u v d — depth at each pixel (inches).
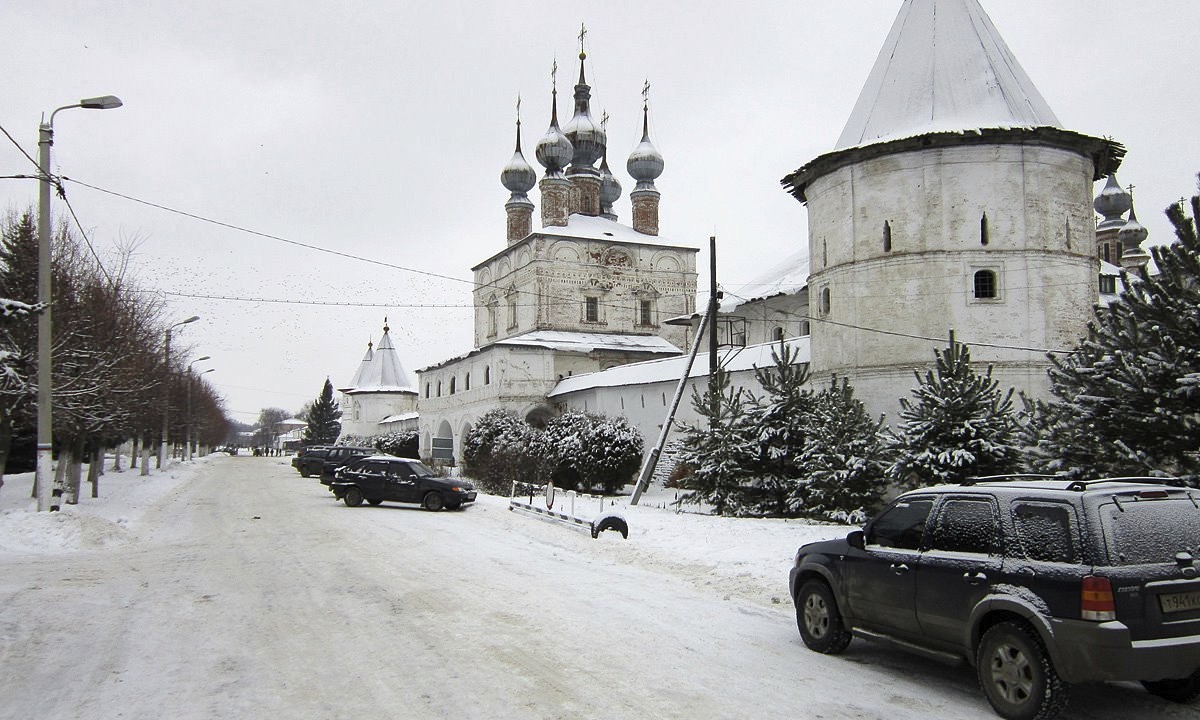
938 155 1029.8
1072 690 303.0
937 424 731.4
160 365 1438.2
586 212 2576.3
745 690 293.0
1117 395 526.6
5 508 907.4
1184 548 264.8
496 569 561.6
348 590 479.8
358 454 1899.6
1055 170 1035.9
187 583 505.0
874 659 341.7
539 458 1492.4
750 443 925.2
